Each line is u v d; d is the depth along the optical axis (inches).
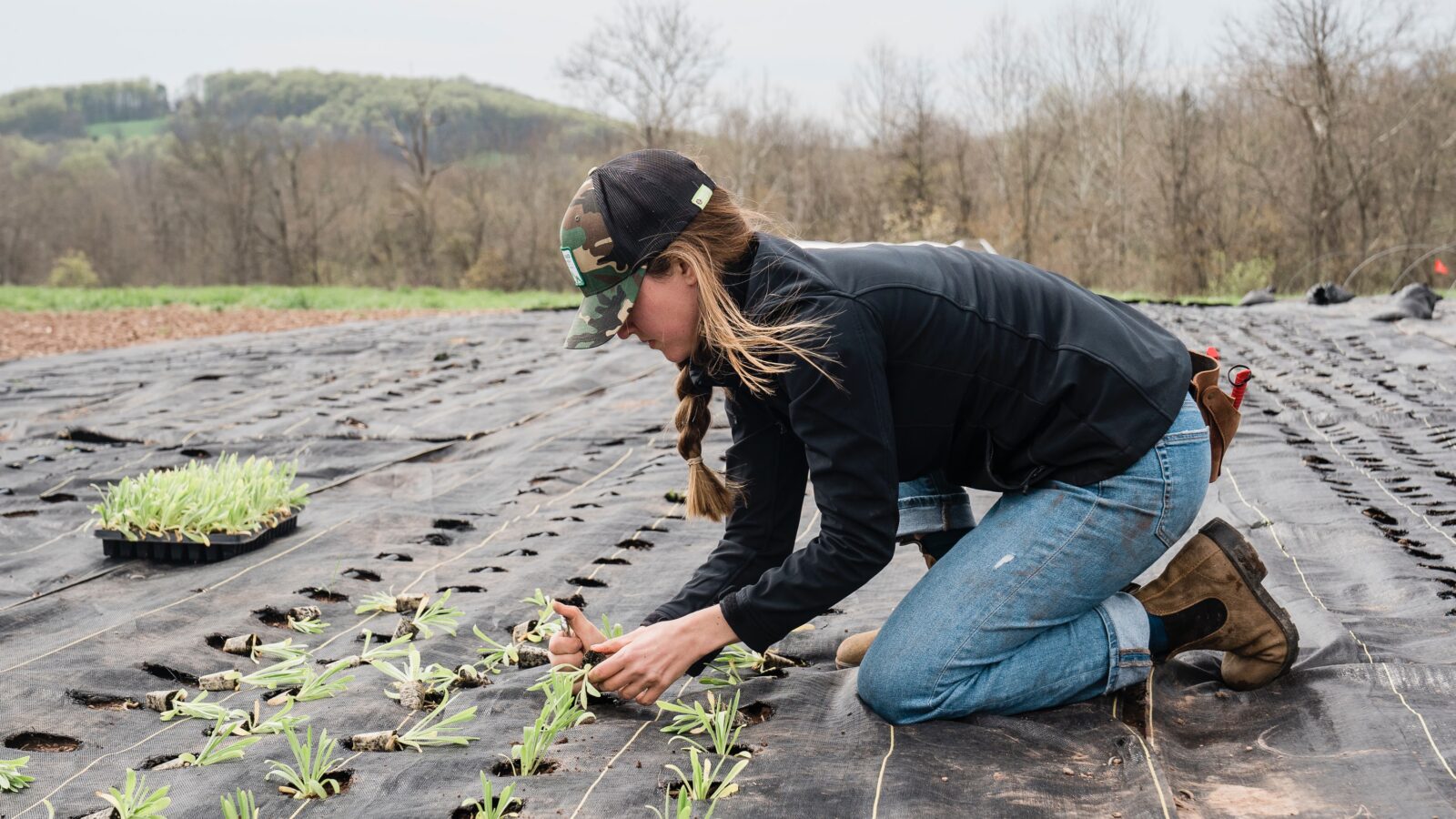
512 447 194.5
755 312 70.2
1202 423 77.9
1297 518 134.8
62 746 81.6
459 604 113.0
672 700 86.0
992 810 65.6
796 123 1316.4
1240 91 949.2
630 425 207.3
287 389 253.4
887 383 72.5
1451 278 882.1
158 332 534.3
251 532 132.0
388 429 208.8
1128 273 1048.2
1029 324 73.9
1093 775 71.0
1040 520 76.2
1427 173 901.8
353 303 765.3
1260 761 73.8
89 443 202.1
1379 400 207.6
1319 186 908.0
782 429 81.3
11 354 438.0
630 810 66.6
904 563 122.6
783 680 89.4
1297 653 82.4
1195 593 82.0
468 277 1441.9
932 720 78.0
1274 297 425.1
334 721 82.8
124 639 102.1
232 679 91.0
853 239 1289.4
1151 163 1017.5
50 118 3334.2
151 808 66.2
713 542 135.0
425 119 1477.6
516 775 72.6
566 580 121.3
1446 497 143.6
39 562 130.9
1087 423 73.9
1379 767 69.4
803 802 66.8
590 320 70.8
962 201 1206.9
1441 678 81.3
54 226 1673.2
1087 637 79.0
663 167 69.5
